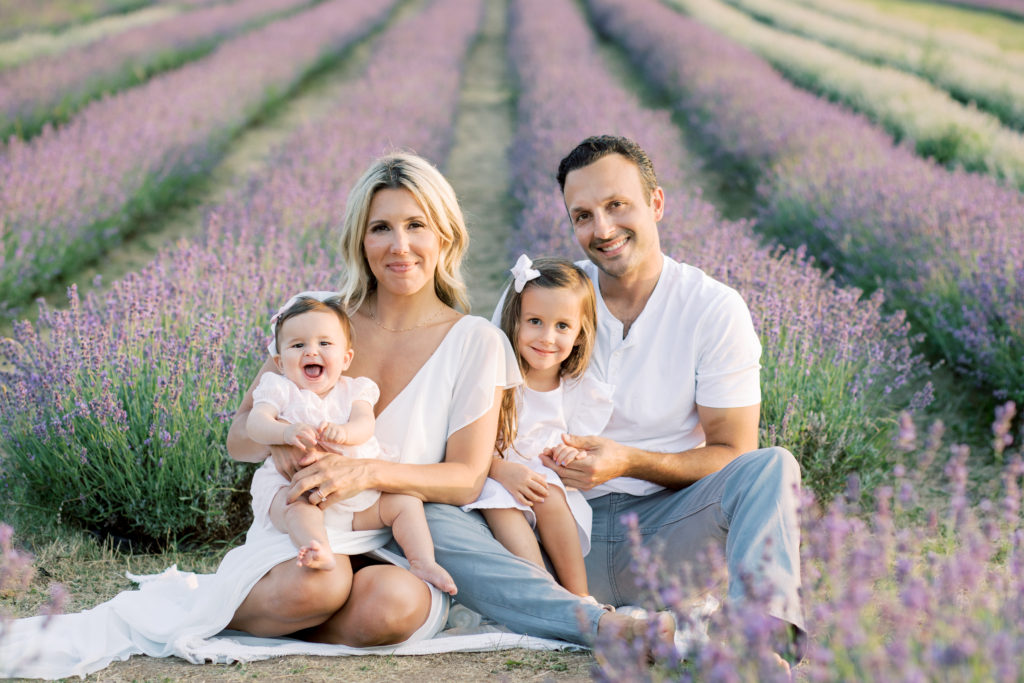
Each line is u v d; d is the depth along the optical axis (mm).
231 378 3307
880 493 1748
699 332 2684
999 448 1891
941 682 1445
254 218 6703
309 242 6055
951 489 3801
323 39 17672
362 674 2256
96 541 3314
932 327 4934
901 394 4695
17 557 2246
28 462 3346
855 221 6262
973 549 1606
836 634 1548
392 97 11992
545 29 18719
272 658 2363
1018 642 1460
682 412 2732
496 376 2637
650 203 2764
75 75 12430
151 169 8391
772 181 7953
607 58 17625
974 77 13719
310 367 2590
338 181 7793
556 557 2582
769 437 3562
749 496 2273
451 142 11266
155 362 3502
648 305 2736
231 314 4238
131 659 2379
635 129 9156
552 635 2379
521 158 9078
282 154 9102
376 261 2598
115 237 7379
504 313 2793
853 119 9609
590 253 2742
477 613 2613
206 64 14055
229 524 3436
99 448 3244
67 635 2396
